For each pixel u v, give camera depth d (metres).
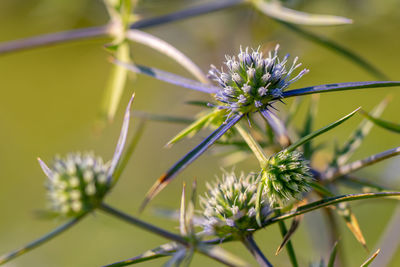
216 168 0.55
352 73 0.45
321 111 0.57
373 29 0.41
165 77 0.26
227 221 0.25
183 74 0.44
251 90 0.25
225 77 0.26
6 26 0.59
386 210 0.44
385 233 0.31
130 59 0.31
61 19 0.42
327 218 0.28
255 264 0.45
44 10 0.42
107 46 0.30
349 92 0.57
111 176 0.27
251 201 0.26
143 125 0.28
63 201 0.27
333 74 0.45
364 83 0.24
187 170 0.56
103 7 0.42
